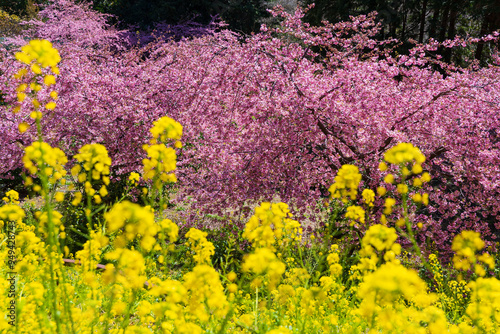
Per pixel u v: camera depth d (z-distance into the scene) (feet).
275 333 5.59
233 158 22.86
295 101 21.61
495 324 6.64
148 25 85.20
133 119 24.53
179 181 24.43
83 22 71.31
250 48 24.57
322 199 22.35
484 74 25.17
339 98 21.97
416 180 7.15
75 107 23.98
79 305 7.63
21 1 101.35
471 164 21.62
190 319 7.07
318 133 22.33
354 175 8.19
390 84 23.91
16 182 28.66
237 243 21.34
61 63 26.73
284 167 22.29
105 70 28.91
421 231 20.97
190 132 23.85
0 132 23.39
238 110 24.03
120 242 5.08
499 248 20.33
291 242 10.32
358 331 7.57
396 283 4.03
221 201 22.82
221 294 5.69
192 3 83.87
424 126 22.09
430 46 24.85
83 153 7.00
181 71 26.32
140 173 24.99
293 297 8.16
